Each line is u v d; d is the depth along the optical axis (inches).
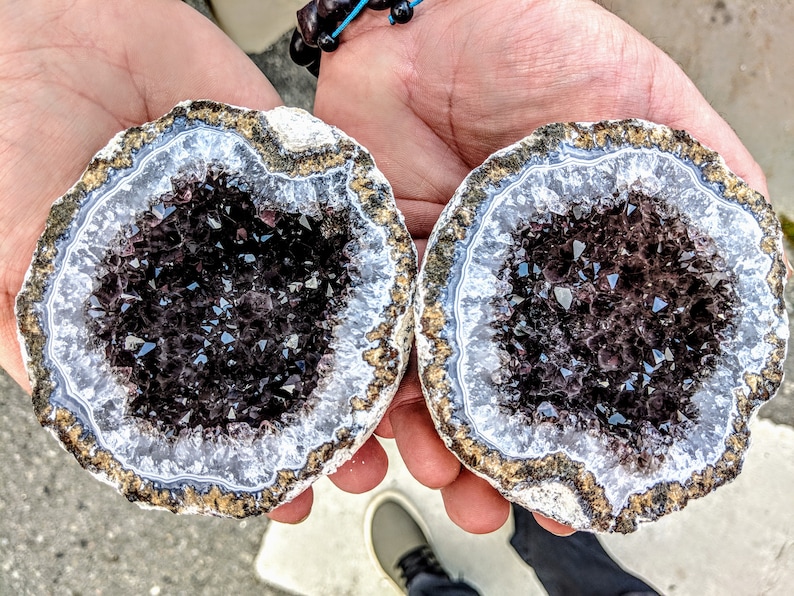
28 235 8.2
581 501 6.9
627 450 6.8
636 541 12.0
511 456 6.7
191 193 6.9
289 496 6.9
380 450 9.0
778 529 11.8
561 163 6.9
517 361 6.8
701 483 7.0
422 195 9.3
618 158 6.9
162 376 7.0
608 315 7.1
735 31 12.1
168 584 12.2
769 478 11.8
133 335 7.0
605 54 8.0
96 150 8.7
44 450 12.2
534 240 6.8
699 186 7.0
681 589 11.9
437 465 8.4
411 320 6.9
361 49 9.2
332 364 6.8
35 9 8.3
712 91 12.2
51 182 8.4
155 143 7.0
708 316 7.0
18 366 8.7
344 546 12.1
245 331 7.1
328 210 7.0
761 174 8.3
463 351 6.7
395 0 8.7
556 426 6.8
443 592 11.4
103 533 12.3
